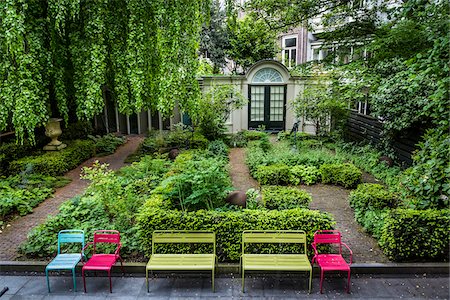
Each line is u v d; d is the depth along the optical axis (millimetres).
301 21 10680
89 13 7430
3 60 6969
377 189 6367
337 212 6363
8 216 6262
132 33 7574
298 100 12320
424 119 7641
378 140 9930
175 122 14055
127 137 13922
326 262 4191
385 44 8164
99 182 6039
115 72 8125
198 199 4977
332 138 11812
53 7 6914
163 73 7711
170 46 7609
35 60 7211
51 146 9516
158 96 8141
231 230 4594
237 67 19688
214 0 17875
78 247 4848
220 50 17797
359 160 9352
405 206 5531
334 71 9945
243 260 4203
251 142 11539
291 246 4594
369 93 9289
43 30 7484
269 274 4516
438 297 4016
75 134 11539
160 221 4613
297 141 11242
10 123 9273
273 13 10641
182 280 4430
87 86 7547
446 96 5324
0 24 6727
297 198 5641
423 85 6914
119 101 8211
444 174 5016
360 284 4289
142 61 7801
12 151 8641
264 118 14695
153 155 9875
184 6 7598
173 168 7535
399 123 8031
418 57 5672
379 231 5141
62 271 4613
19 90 7102
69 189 7742
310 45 15797
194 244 4641
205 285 4309
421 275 4477
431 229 4520
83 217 5695
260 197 6488
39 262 4691
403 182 5730
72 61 7855
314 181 8031
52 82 8250
